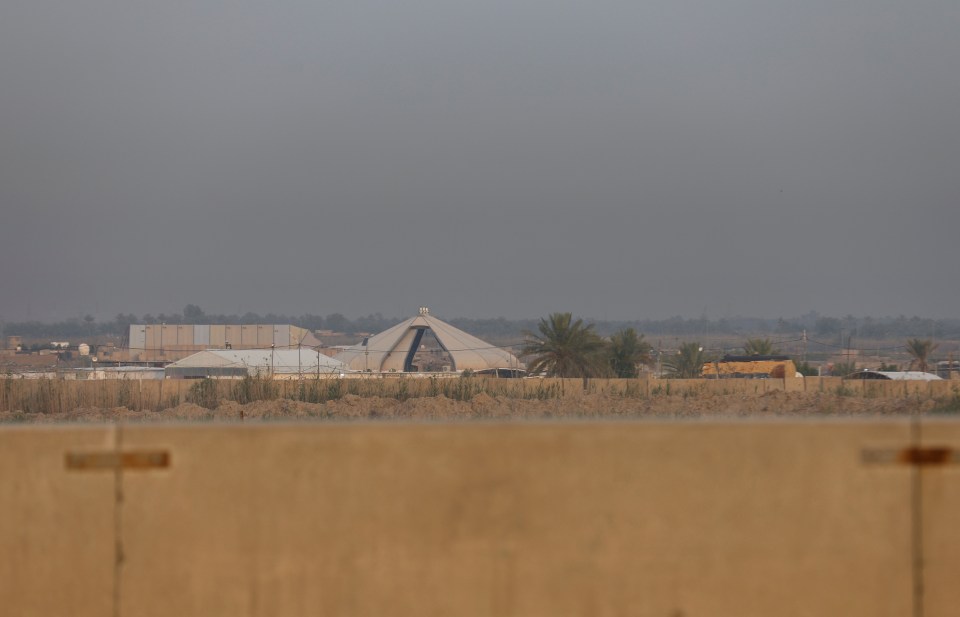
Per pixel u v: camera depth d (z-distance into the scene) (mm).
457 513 25891
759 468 25875
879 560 25594
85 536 26531
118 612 26234
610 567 25672
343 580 25906
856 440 25844
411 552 25875
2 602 26578
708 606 25594
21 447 26953
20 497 26828
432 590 25781
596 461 25891
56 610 26453
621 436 25953
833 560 25625
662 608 25609
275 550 26094
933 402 126000
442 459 26000
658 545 25719
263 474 26250
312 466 26188
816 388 186375
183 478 26422
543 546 25750
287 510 26141
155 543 26312
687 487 25828
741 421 26219
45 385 155875
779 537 25703
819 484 25797
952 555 25500
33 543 26688
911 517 25672
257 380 166875
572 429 25984
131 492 26484
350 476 26109
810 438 25906
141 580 26266
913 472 25766
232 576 26094
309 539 26062
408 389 172250
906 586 25516
